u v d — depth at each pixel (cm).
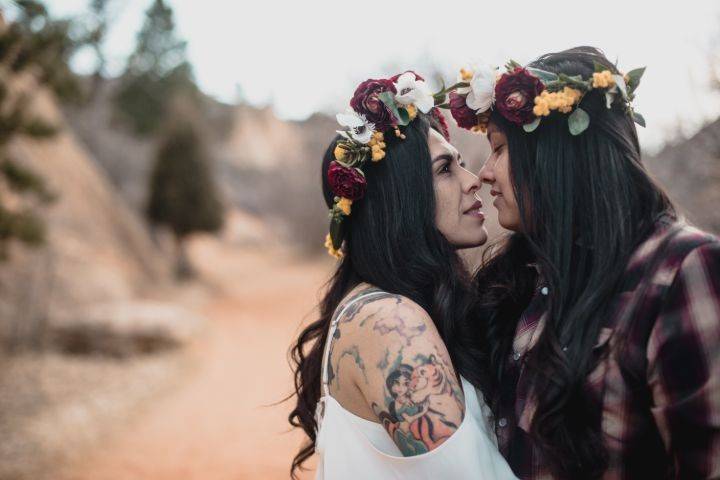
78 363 816
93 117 2950
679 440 120
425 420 135
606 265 138
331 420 153
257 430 593
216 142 4472
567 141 149
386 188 170
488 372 166
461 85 171
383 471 143
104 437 561
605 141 146
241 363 939
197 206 2002
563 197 148
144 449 533
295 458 204
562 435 134
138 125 2955
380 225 170
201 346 1032
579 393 134
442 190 175
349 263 185
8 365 752
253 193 4169
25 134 468
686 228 133
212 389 771
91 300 988
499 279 186
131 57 2962
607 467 132
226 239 3147
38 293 880
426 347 141
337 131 185
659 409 123
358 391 149
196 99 3244
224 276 2317
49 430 549
